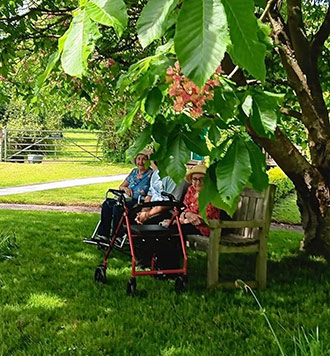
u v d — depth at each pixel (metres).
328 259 5.95
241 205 5.30
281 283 5.19
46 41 6.30
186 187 5.92
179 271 4.75
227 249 4.82
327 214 5.84
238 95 1.53
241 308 4.25
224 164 1.39
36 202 12.66
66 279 5.17
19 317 4.06
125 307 4.33
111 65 6.67
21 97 8.09
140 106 1.68
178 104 1.52
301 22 5.11
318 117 5.46
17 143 23.98
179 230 4.88
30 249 6.57
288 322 3.97
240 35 0.88
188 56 0.87
